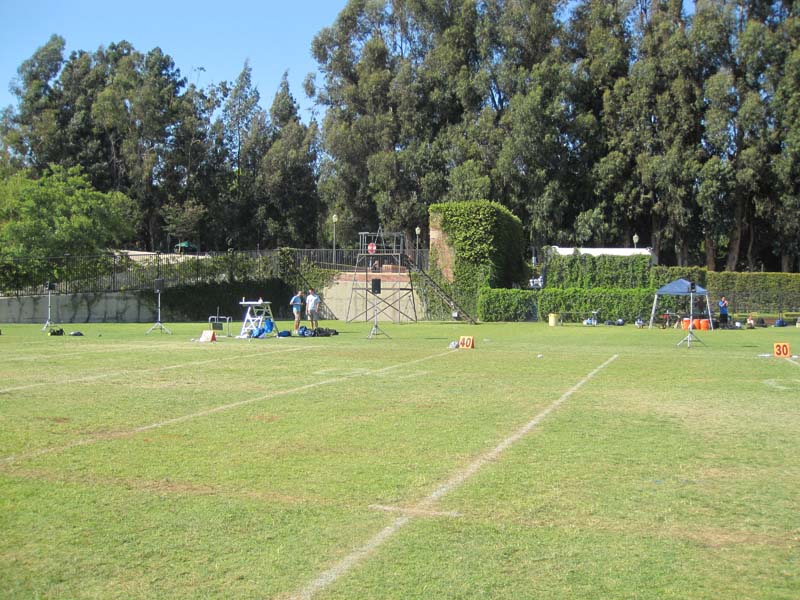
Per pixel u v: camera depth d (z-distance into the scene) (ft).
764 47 189.26
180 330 103.50
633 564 16.44
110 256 135.13
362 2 237.04
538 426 32.12
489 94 215.31
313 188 262.47
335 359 62.39
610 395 41.73
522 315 143.02
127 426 31.78
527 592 14.99
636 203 207.92
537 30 212.84
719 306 132.87
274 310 154.10
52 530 18.62
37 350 69.31
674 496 21.50
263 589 15.17
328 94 238.68
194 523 19.12
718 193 191.21
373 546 17.53
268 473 24.00
